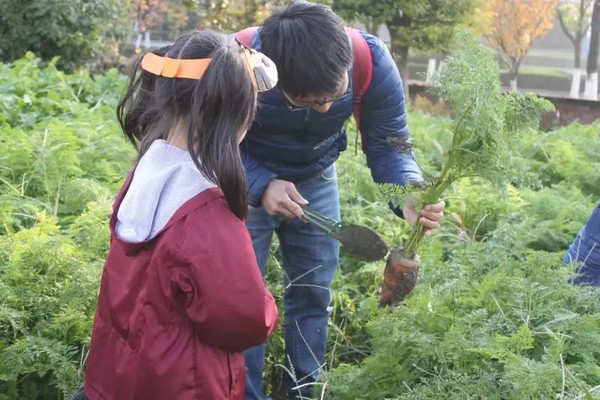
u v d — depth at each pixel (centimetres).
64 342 369
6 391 350
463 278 379
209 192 252
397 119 353
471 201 577
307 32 294
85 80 930
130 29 1472
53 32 1202
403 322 345
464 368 322
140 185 255
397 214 369
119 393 260
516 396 292
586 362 318
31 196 547
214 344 255
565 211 561
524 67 2483
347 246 341
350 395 342
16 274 382
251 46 312
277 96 325
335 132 346
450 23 1484
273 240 512
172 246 246
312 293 385
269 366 440
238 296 246
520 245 417
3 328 369
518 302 348
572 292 356
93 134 660
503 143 318
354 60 330
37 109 773
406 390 328
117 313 261
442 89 324
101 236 435
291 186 340
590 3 2175
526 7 1923
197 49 253
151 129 263
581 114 1202
